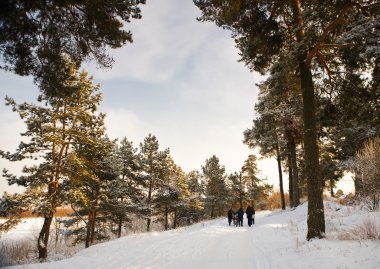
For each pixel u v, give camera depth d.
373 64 8.59
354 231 9.76
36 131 19.39
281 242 11.34
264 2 10.26
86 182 22.08
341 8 8.37
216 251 10.19
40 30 8.41
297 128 25.56
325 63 10.97
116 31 8.84
